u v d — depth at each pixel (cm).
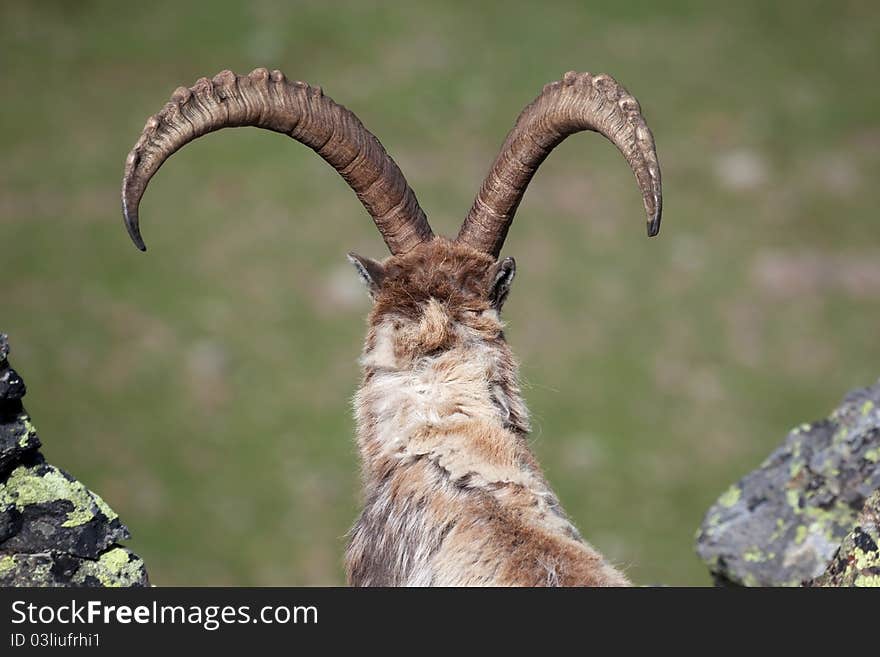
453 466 2256
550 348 11906
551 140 2494
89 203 14012
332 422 11038
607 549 9494
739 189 14325
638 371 11606
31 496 2306
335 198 14175
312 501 10106
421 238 2594
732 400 11362
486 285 2489
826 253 13438
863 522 2348
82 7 17275
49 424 10900
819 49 16638
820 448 3175
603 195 14238
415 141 14588
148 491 10181
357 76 15688
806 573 3031
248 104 2439
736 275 13038
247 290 12750
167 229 13650
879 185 14325
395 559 2286
